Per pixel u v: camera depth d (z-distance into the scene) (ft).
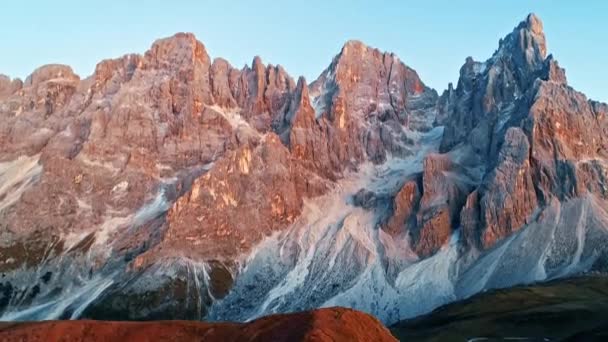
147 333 404.36
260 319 386.93
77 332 410.11
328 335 344.49
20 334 408.05
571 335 589.73
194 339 390.42
